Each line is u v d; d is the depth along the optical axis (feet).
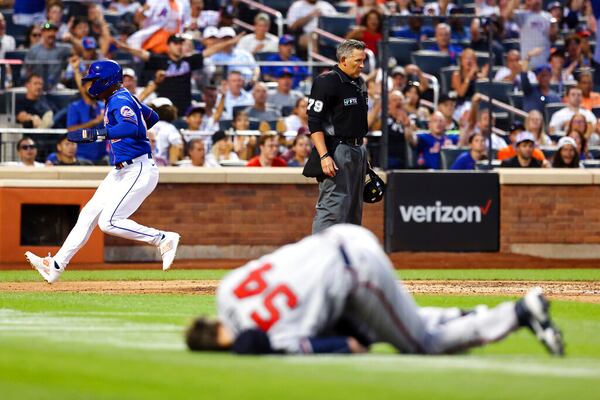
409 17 194.49
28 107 190.39
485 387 49.78
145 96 194.29
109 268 173.58
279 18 231.30
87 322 86.79
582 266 183.11
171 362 56.90
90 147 188.75
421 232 192.95
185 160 192.44
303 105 198.49
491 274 161.99
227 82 200.75
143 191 123.44
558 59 210.79
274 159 191.83
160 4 211.41
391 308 58.65
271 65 207.62
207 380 50.98
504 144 203.92
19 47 220.84
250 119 197.77
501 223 195.42
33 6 220.64
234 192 188.44
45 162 189.98
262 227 189.47
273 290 57.82
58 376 52.85
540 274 162.61
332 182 112.57
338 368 54.44
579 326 86.33
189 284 138.00
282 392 47.78
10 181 176.14
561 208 196.65
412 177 192.03
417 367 55.57
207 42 213.25
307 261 58.18
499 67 209.97
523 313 59.11
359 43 111.65
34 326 82.74
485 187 194.29
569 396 47.60
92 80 121.60
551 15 238.07
